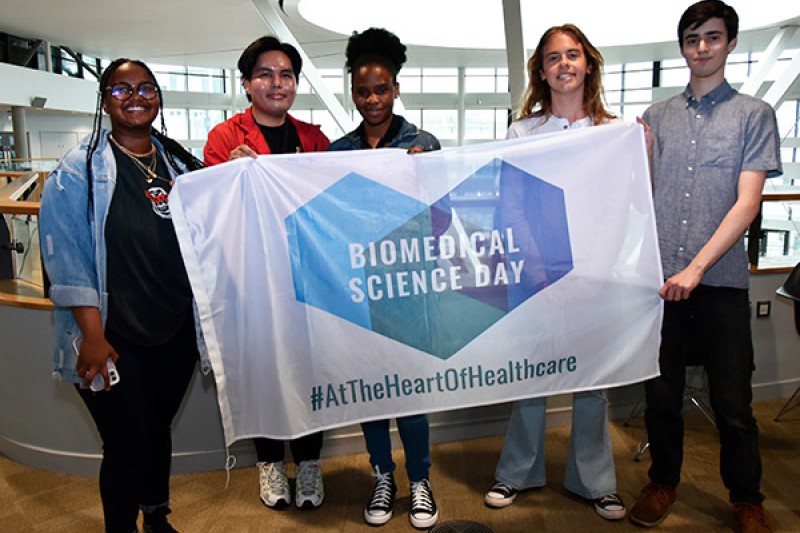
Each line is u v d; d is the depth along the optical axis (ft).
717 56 5.97
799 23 34.04
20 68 44.45
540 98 6.83
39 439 8.36
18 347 8.21
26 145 48.57
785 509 7.06
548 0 33.12
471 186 5.80
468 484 7.82
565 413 9.44
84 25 39.37
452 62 47.09
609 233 5.95
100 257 5.24
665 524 6.84
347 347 5.69
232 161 5.41
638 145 5.91
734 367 6.33
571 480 7.34
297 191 5.54
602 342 6.04
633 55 41.65
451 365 5.86
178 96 57.21
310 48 42.14
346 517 7.10
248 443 8.36
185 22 37.83
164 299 5.56
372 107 6.59
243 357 5.47
